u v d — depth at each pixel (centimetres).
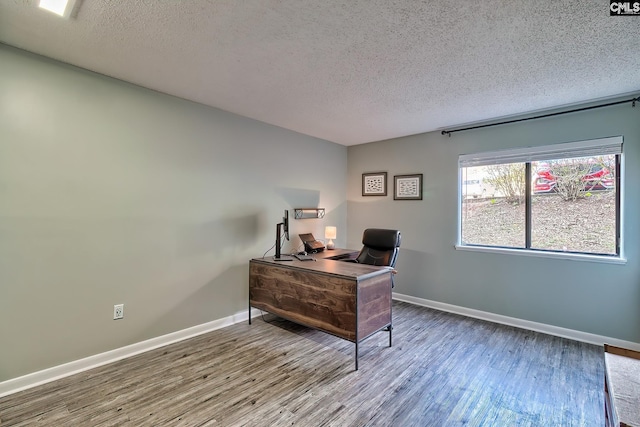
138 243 265
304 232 425
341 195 488
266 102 302
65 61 223
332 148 470
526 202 335
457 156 380
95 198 241
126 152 258
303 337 300
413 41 191
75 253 232
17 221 208
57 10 163
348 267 281
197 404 194
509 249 342
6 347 204
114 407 191
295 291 285
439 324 337
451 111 322
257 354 263
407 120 355
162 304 281
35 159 214
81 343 235
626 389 133
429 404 197
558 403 198
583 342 291
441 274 391
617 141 277
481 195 366
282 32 183
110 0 155
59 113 224
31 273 213
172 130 287
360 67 227
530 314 325
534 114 322
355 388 213
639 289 269
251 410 189
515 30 177
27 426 173
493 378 227
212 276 319
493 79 245
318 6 158
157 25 177
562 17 164
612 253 288
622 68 223
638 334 270
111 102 249
